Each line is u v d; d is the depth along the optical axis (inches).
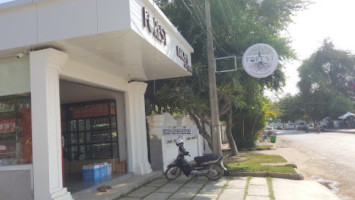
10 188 224.7
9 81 237.0
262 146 796.0
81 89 380.5
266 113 815.1
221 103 574.9
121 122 389.7
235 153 615.2
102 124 388.5
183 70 358.6
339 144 771.4
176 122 474.9
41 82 219.5
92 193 276.8
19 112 233.0
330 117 1974.7
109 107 386.0
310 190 282.0
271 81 567.8
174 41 316.2
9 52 226.8
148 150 432.1
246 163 453.7
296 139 1099.9
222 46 482.0
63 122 402.3
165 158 415.8
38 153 216.5
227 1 447.8
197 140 597.9
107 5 202.2
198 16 441.4
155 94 490.9
